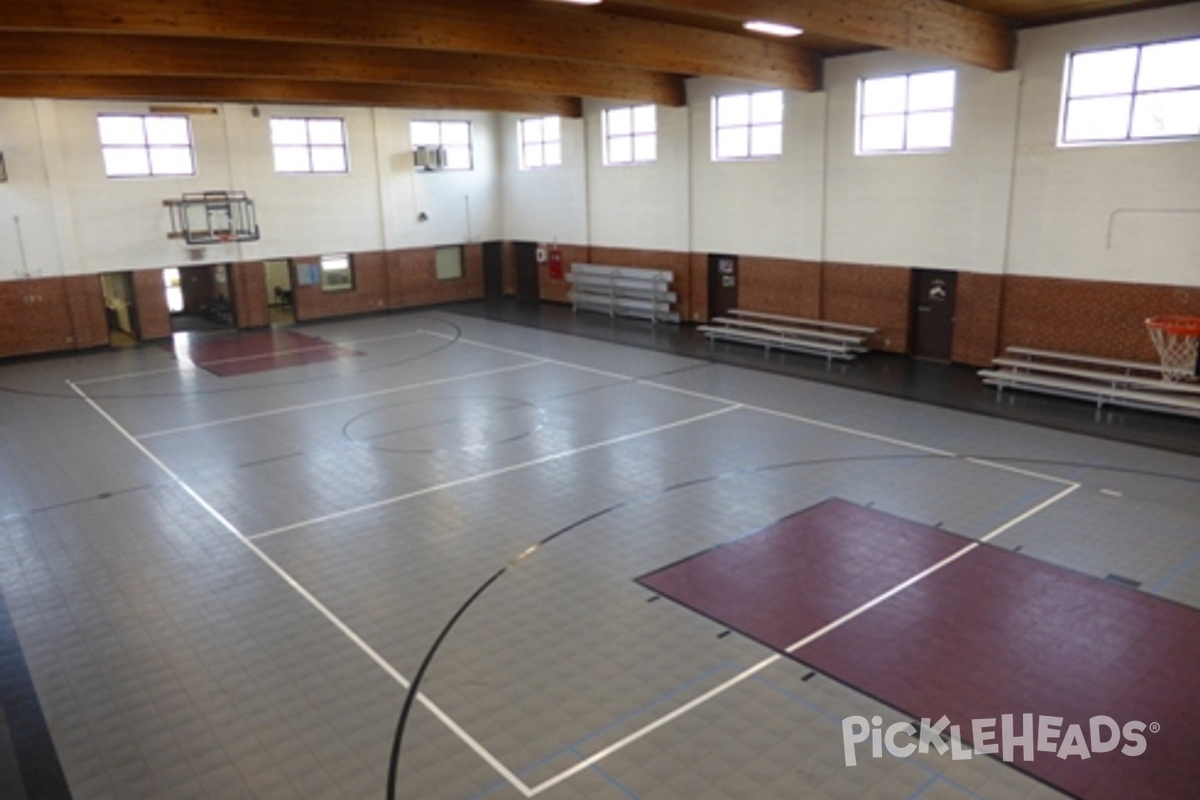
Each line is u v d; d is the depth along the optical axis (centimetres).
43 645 644
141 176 1795
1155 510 817
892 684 559
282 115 1944
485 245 2334
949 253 1395
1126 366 1170
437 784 481
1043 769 478
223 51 1199
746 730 519
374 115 2069
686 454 1016
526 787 477
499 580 719
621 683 570
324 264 2088
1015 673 566
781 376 1391
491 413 1210
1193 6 1076
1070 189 1231
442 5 1020
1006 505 838
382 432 1134
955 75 1330
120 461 1048
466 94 1836
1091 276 1232
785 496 878
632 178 1931
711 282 1823
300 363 1583
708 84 1712
